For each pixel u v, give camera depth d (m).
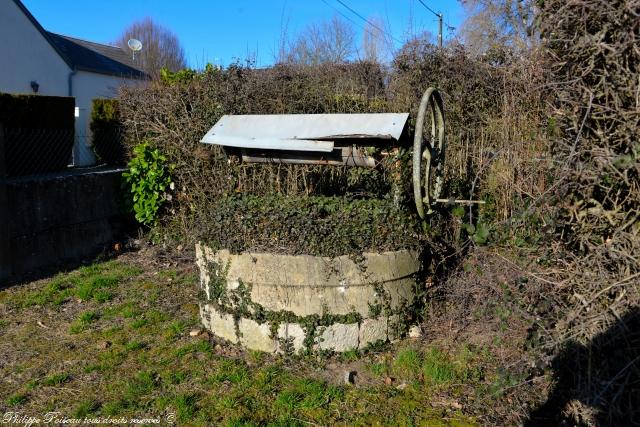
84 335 4.78
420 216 4.37
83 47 24.17
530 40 5.46
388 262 4.37
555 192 3.38
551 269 3.60
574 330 3.21
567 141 3.40
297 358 4.28
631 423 3.05
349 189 6.37
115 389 3.85
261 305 4.34
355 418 3.51
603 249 3.18
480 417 3.51
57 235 6.82
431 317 4.81
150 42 37.22
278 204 4.39
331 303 4.26
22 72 18.45
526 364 3.56
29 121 7.53
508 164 6.02
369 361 4.26
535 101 5.70
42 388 3.86
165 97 7.71
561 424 3.33
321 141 4.40
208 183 7.51
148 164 7.63
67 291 5.82
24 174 7.24
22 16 18.23
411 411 3.59
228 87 7.63
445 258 5.06
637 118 2.97
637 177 3.14
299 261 4.21
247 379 3.97
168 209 7.77
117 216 7.96
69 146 8.12
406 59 8.34
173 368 4.15
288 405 3.63
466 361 4.20
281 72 8.45
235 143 4.65
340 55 14.01
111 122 8.83
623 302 3.06
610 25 2.99
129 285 6.13
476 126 7.33
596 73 3.20
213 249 4.55
